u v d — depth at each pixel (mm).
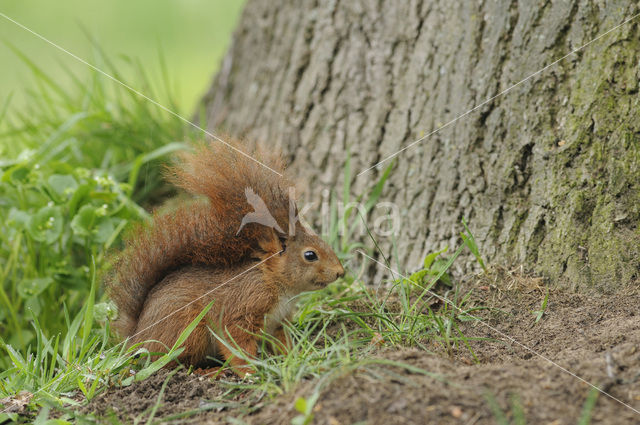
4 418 5312
